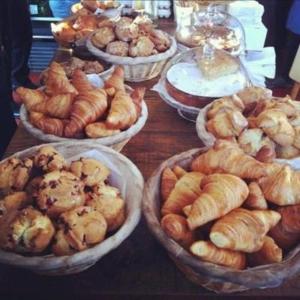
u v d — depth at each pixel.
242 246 0.67
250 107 1.10
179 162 0.88
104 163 0.92
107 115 1.02
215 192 0.71
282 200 0.75
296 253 0.68
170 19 2.17
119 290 0.78
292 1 2.92
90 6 1.89
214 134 0.99
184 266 0.73
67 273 0.79
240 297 0.76
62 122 1.01
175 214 0.74
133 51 1.37
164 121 1.29
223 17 1.69
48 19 2.93
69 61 1.40
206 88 1.23
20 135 1.20
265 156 0.86
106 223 0.75
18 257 0.69
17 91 1.07
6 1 1.83
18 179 0.83
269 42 3.15
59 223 0.74
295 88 1.70
